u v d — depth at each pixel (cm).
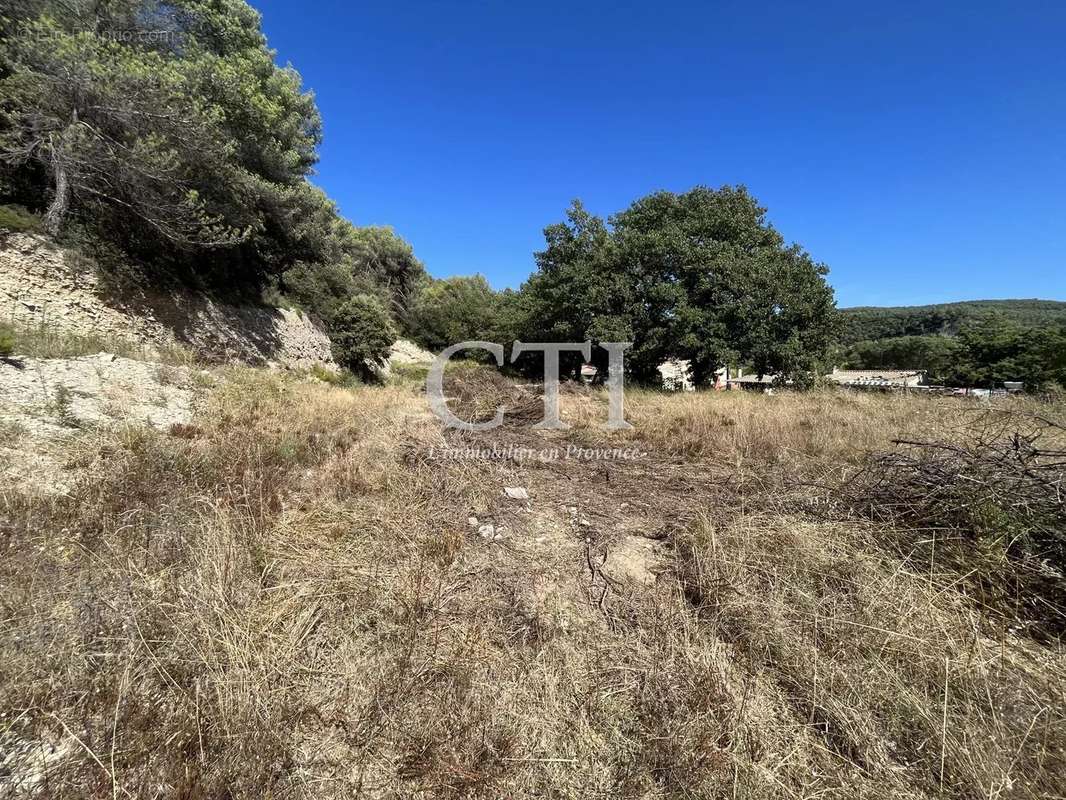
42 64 674
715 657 185
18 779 129
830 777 139
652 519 340
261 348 1205
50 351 566
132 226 903
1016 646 186
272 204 1110
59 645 163
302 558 246
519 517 339
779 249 1248
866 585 212
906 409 616
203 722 143
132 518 258
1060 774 136
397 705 160
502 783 135
